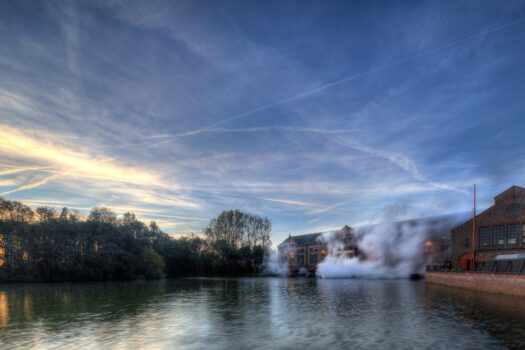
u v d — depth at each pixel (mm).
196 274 136750
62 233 99938
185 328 26750
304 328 26109
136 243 110938
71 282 93438
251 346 21484
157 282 91062
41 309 38156
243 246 142875
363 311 33312
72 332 25719
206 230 148125
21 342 22953
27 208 105125
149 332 25484
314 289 59656
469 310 32188
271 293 53531
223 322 28969
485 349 20000
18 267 93438
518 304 35188
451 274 58750
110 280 102312
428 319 28469
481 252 69938
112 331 25922
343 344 21531
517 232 65000
